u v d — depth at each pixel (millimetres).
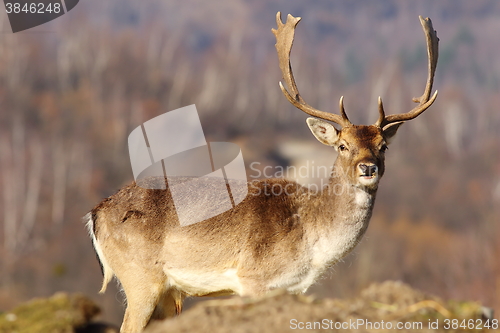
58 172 178625
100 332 39688
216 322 21234
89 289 130000
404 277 121875
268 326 20812
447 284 113812
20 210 160250
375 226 147750
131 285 28922
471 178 192625
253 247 28156
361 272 118188
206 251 28438
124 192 29625
